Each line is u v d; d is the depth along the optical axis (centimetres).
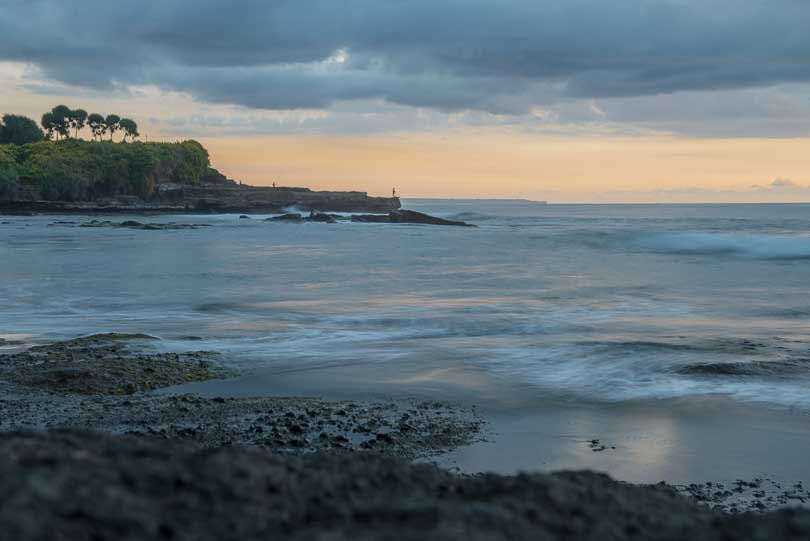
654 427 935
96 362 1291
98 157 17050
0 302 2331
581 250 5128
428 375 1237
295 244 5950
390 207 17488
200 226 9544
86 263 3897
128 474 281
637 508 325
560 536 271
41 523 226
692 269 3538
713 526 299
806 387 1123
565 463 796
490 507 288
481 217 14512
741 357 1328
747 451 840
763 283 2852
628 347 1430
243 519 261
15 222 10250
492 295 2498
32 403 1060
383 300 2366
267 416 974
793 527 282
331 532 241
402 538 238
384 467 361
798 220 9719
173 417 976
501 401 1070
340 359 1374
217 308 2178
